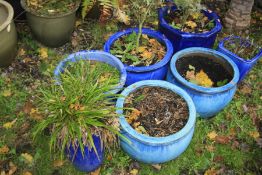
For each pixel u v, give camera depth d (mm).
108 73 2646
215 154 2629
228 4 3967
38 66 3096
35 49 3223
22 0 2967
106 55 2697
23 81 2969
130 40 2953
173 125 2414
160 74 2818
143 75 2730
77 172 2457
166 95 2570
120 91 2650
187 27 3152
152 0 2684
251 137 2752
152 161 2375
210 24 3141
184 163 2559
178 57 2859
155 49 2932
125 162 2504
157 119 2447
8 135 2609
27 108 2770
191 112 2412
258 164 2586
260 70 3252
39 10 2939
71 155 2289
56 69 2533
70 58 2617
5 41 2789
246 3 3361
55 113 2141
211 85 2764
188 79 2764
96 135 2137
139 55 2885
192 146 2654
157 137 2230
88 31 3447
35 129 2506
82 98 2205
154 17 3662
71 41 3330
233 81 2623
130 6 3598
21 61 3115
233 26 3576
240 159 2607
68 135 2082
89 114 2119
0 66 2977
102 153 2389
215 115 2871
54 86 2357
